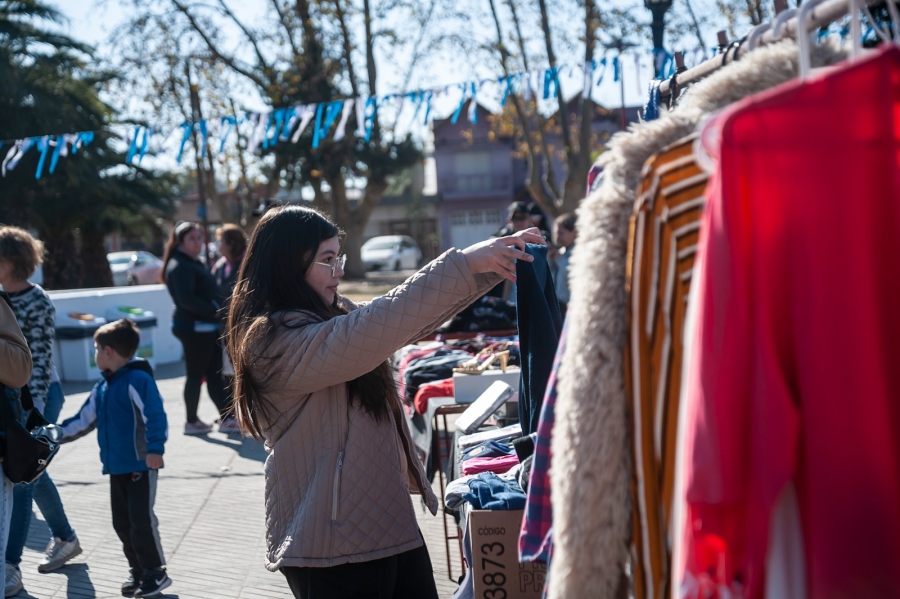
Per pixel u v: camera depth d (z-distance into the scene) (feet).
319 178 91.97
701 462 3.60
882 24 4.75
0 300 9.99
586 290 4.46
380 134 91.81
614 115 76.79
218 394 24.57
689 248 4.27
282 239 7.80
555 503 4.56
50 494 14.26
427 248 152.97
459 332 17.99
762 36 5.10
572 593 4.45
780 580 3.73
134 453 12.95
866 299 3.63
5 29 67.62
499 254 6.99
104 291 38.45
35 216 73.51
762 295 3.62
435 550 14.48
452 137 151.43
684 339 4.29
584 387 4.42
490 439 10.51
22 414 10.41
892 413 3.67
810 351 3.64
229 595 13.08
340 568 7.48
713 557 3.66
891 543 3.64
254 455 21.65
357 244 99.30
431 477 12.81
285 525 7.66
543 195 76.02
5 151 66.80
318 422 7.59
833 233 3.61
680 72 7.41
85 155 69.82
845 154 3.52
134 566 13.38
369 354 7.06
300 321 7.52
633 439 4.36
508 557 8.16
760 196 3.58
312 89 74.64
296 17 73.97
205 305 23.75
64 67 71.00
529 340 7.63
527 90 27.12
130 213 80.18
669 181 4.27
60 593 13.41
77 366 34.63
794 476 3.76
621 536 4.43
